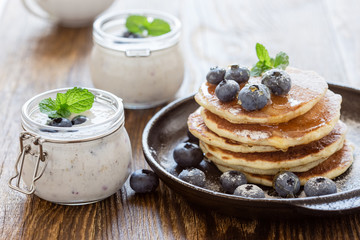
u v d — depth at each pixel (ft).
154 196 1.88
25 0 2.87
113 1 2.89
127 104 2.32
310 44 2.71
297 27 2.86
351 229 1.75
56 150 1.77
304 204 1.67
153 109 2.33
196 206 1.84
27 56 2.66
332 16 2.97
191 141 2.07
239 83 1.93
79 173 1.78
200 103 1.92
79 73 2.54
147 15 2.44
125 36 2.38
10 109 2.29
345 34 2.81
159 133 2.05
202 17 2.96
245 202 1.68
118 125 1.82
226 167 1.93
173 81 2.31
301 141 1.83
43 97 1.89
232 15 2.98
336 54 2.62
